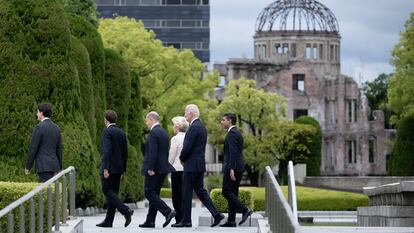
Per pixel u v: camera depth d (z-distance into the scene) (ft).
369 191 129.39
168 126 361.92
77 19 169.78
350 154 601.62
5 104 135.44
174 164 112.68
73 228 87.25
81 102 151.64
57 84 137.90
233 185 112.06
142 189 190.60
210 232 101.81
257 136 427.33
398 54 352.28
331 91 575.38
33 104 135.74
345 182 325.62
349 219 180.24
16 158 134.21
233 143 111.04
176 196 113.29
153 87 344.90
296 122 440.86
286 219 61.72
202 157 107.86
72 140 138.21
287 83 588.50
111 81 184.85
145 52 341.62
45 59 137.69
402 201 110.52
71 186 96.58
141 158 207.82
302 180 377.30
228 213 118.11
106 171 108.88
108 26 344.08
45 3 138.92
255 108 422.00
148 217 109.70
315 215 197.26
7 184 88.84
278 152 431.43
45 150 104.94
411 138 338.75
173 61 357.41
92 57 168.14
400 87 349.82
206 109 416.67
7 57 136.46
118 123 184.44
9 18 137.28
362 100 565.53
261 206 193.06
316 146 434.71
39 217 76.79
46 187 84.07
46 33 137.90
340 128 570.46
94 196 142.82
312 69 585.22
